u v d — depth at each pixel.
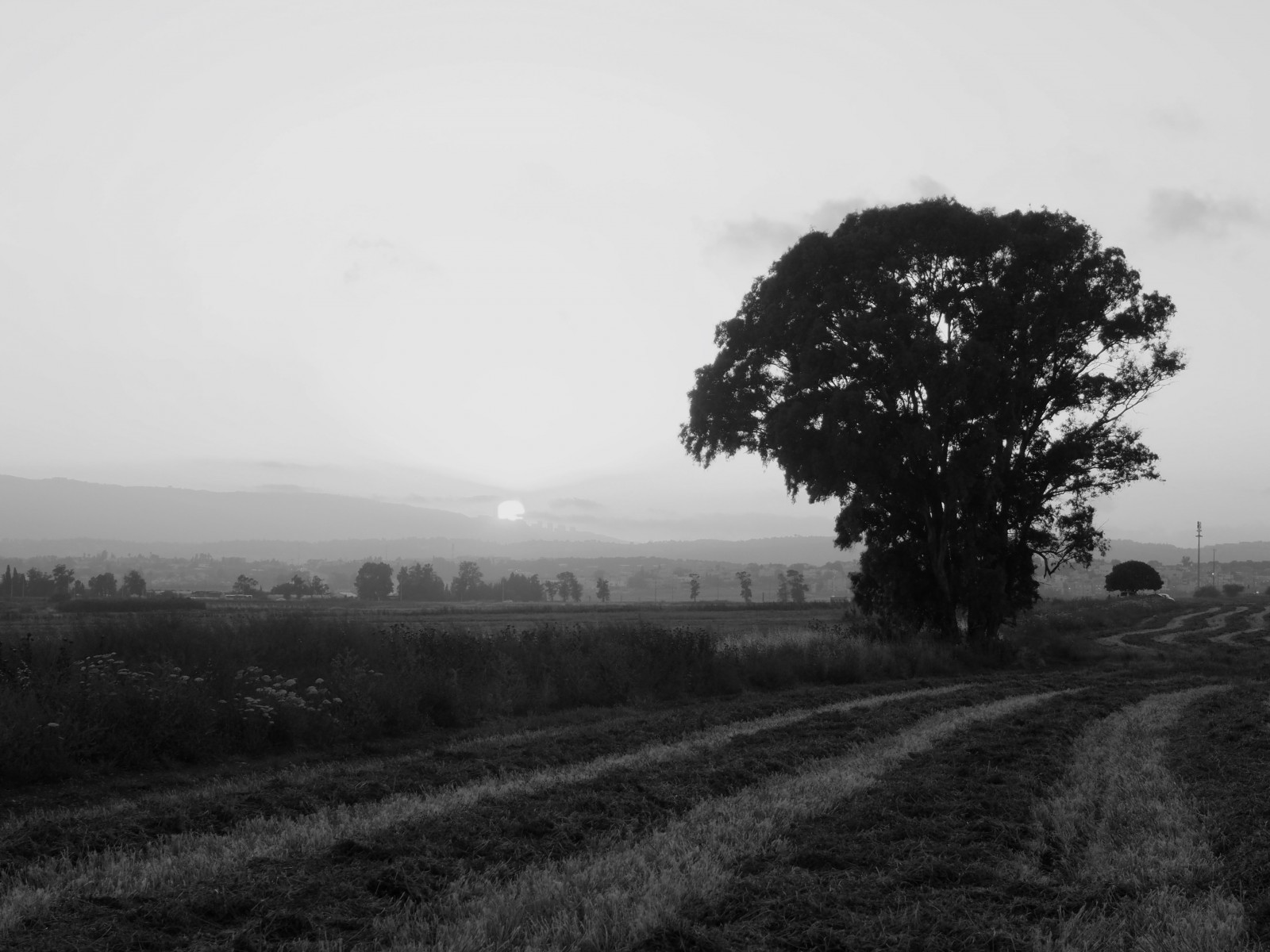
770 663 27.80
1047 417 41.81
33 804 12.52
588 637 25.14
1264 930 7.36
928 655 33.59
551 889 7.82
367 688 18.19
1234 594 154.25
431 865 8.70
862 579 43.22
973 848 9.41
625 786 12.09
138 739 14.88
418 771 13.73
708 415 41.56
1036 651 41.12
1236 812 10.71
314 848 9.22
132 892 7.87
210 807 11.21
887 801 11.34
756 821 10.28
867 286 38.25
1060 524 42.28
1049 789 12.12
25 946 6.68
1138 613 80.31
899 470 38.31
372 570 174.25
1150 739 16.52
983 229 38.78
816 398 37.81
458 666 21.20
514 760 14.59
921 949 6.99
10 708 14.12
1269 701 21.58
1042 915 7.72
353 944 6.96
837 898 7.95
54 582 147.50
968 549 38.62
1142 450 41.03
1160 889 8.16
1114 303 40.00
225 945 6.81
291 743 16.50
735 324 42.12
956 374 36.25
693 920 7.37
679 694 24.22
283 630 21.30
